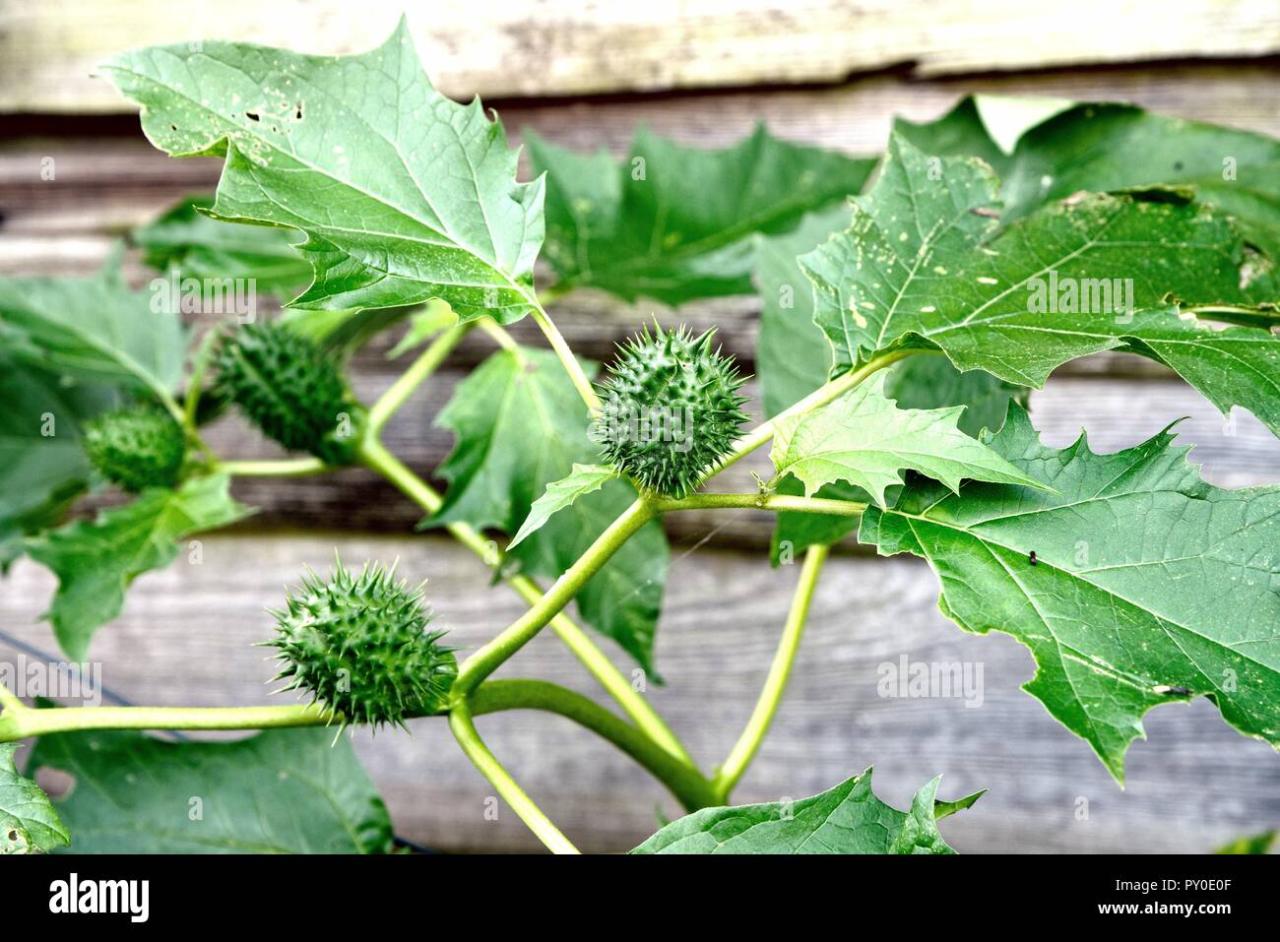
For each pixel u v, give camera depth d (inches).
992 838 23.5
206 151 13.7
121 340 21.7
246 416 19.1
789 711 24.1
